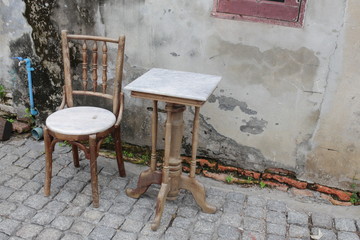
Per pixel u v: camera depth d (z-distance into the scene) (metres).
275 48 2.96
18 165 3.36
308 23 2.82
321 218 2.98
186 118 3.38
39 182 3.17
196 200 2.94
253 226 2.86
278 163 3.34
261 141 3.29
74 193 3.07
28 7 3.39
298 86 3.02
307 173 3.30
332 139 3.10
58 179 3.22
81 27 3.35
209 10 2.99
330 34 2.80
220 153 3.45
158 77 2.75
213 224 2.85
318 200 3.20
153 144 2.87
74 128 2.76
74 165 3.39
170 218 2.88
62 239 2.61
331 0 2.71
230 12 2.95
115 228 2.75
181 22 3.09
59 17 3.35
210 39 3.07
